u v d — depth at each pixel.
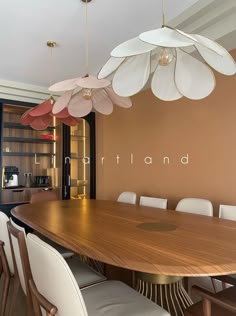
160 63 1.60
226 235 1.44
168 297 2.01
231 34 2.22
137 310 1.16
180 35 1.17
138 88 1.77
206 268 0.98
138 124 3.78
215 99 2.72
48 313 0.95
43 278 0.98
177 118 3.17
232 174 2.54
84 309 0.88
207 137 2.80
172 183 3.21
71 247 1.29
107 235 1.45
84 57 3.13
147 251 1.17
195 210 2.33
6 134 4.20
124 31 2.54
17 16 2.26
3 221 1.64
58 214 2.15
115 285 1.40
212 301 1.05
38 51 2.96
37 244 0.98
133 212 2.21
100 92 2.38
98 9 2.17
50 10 2.18
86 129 4.72
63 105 2.25
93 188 4.62
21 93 4.04
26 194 4.04
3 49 2.89
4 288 1.79
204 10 2.18
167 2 2.09
